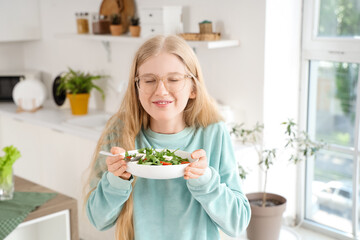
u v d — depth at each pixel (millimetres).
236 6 2684
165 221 1266
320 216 2938
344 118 2785
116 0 3295
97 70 3670
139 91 1195
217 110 1349
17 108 3900
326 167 2861
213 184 1176
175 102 1185
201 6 2855
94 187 1328
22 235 2328
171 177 1119
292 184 2957
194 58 1225
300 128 2891
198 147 1324
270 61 2652
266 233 2494
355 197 2709
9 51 4379
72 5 3754
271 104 2715
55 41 4023
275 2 2602
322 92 2830
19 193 2285
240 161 2629
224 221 1215
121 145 1305
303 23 2762
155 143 1317
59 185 3391
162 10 2756
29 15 4035
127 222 1266
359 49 2541
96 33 3324
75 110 3572
